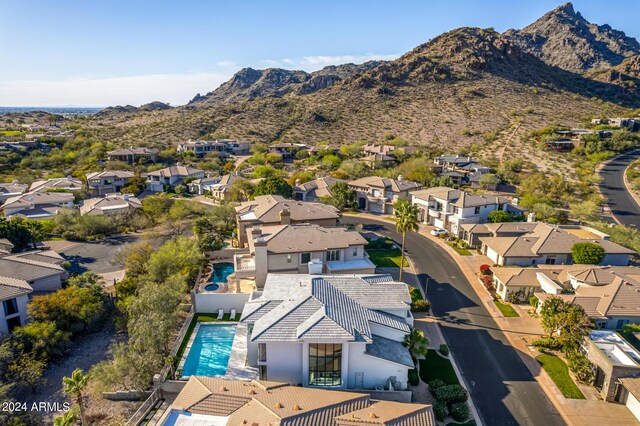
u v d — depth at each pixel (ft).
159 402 96.53
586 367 103.40
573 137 415.85
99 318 129.80
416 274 169.58
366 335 95.09
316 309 101.65
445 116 522.47
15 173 370.53
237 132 553.23
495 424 90.53
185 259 158.61
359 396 87.30
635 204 272.72
